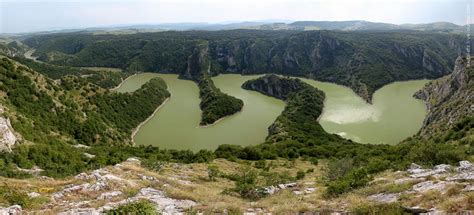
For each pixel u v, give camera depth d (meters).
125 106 164.25
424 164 46.09
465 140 72.88
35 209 27.42
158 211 26.81
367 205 24.66
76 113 125.81
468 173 29.61
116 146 117.50
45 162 68.50
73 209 26.94
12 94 107.44
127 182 35.38
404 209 23.19
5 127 68.81
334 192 33.62
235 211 27.61
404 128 153.50
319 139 134.38
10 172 52.34
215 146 138.38
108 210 25.62
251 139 148.75
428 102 183.88
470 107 105.50
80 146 102.19
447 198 22.95
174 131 157.50
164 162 65.69
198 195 33.59
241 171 68.25
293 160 98.44
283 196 35.16
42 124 102.31
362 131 152.00
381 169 49.72
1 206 27.02
